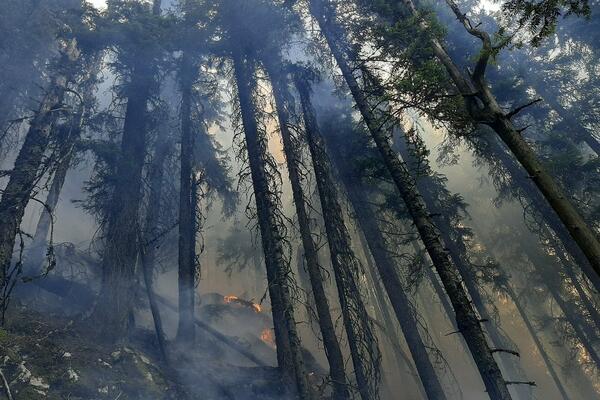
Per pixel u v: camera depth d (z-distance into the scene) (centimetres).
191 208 1470
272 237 1023
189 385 984
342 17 1088
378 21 1011
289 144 1220
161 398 871
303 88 1319
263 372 1177
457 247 1365
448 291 638
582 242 350
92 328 1006
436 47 636
